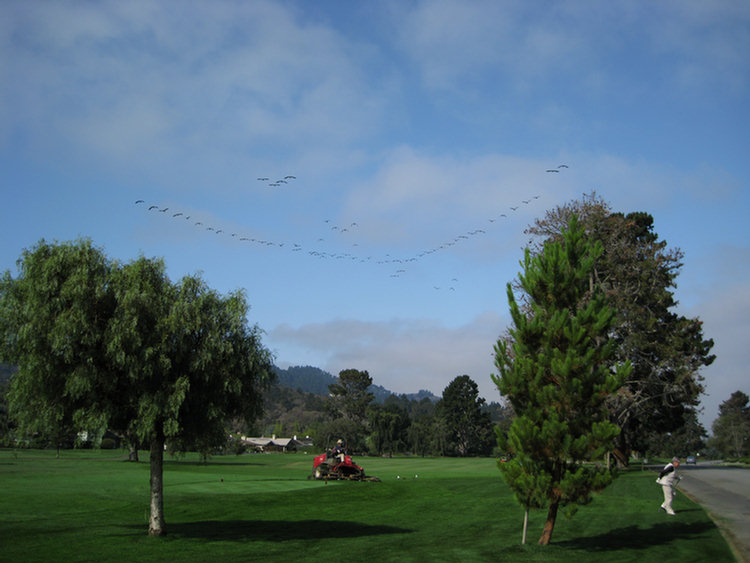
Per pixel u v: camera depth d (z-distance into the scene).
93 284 19.08
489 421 151.12
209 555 16.19
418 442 143.25
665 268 50.53
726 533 17.52
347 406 176.12
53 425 19.31
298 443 181.75
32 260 18.81
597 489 15.50
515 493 16.30
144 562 15.11
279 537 19.83
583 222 47.78
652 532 18.45
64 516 23.55
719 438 151.38
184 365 19.89
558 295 17.08
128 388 19.47
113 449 94.69
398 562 14.89
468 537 18.98
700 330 50.25
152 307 19.27
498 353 17.00
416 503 28.72
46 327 18.34
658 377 48.78
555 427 15.27
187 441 20.62
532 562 14.53
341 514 25.75
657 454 151.12
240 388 20.20
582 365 15.83
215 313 20.41
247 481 38.31
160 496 19.88
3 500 26.28
